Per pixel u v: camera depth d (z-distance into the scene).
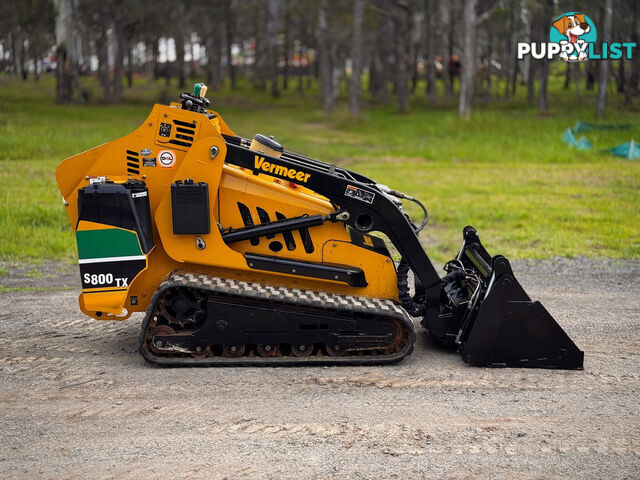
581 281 9.14
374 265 5.98
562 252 10.72
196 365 5.69
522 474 4.09
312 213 5.89
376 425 4.68
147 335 5.64
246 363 5.69
